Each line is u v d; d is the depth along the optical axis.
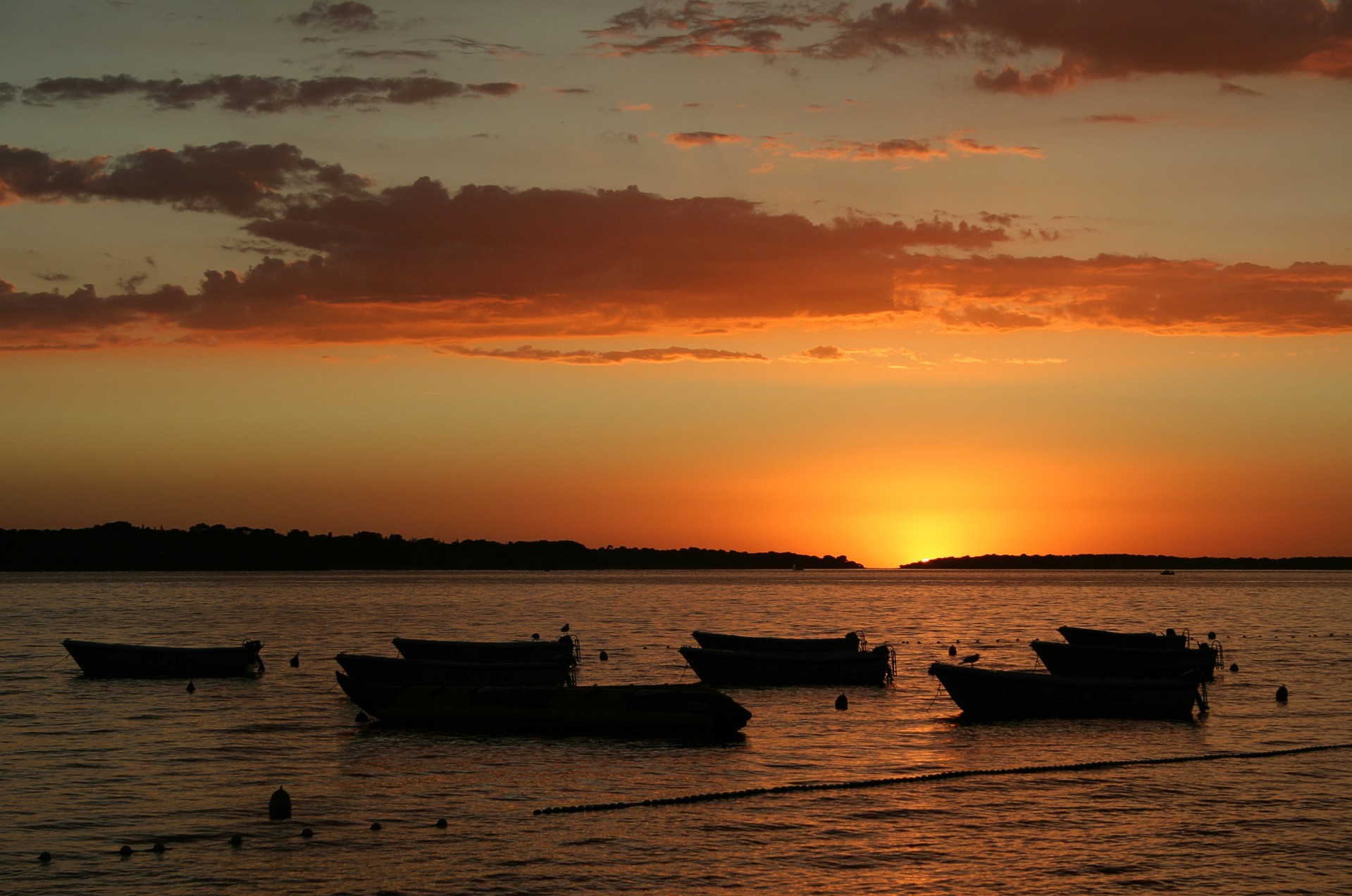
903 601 184.00
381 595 197.50
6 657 73.12
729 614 139.12
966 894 24.00
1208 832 28.52
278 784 33.38
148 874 24.97
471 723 41.97
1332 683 60.28
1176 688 46.56
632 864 25.75
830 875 25.09
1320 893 24.11
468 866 25.50
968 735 42.69
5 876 24.88
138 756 37.69
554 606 158.38
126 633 98.56
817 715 48.00
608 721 41.16
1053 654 61.41
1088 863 26.00
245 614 130.75
